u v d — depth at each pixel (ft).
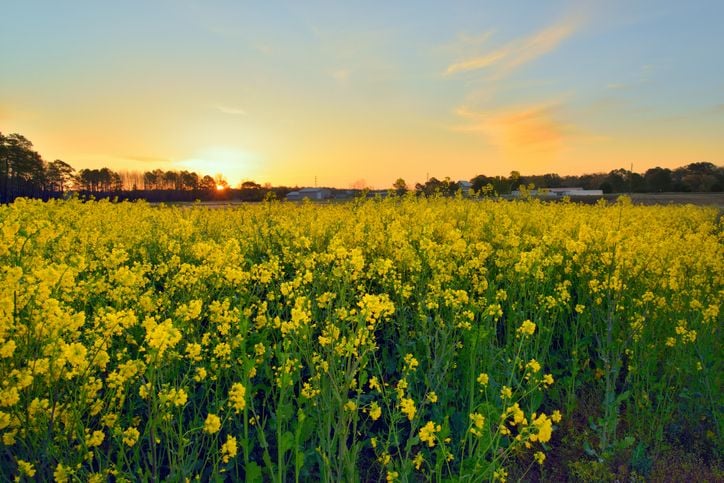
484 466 10.58
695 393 16.89
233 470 13.19
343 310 12.59
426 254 22.61
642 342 18.11
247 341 15.26
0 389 9.25
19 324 9.78
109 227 34.58
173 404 10.20
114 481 12.43
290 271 26.27
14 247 14.38
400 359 17.92
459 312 17.29
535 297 20.13
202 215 46.98
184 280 17.02
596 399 18.78
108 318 11.18
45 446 9.41
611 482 14.64
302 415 10.82
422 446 14.94
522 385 17.15
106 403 12.85
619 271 18.67
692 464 15.35
